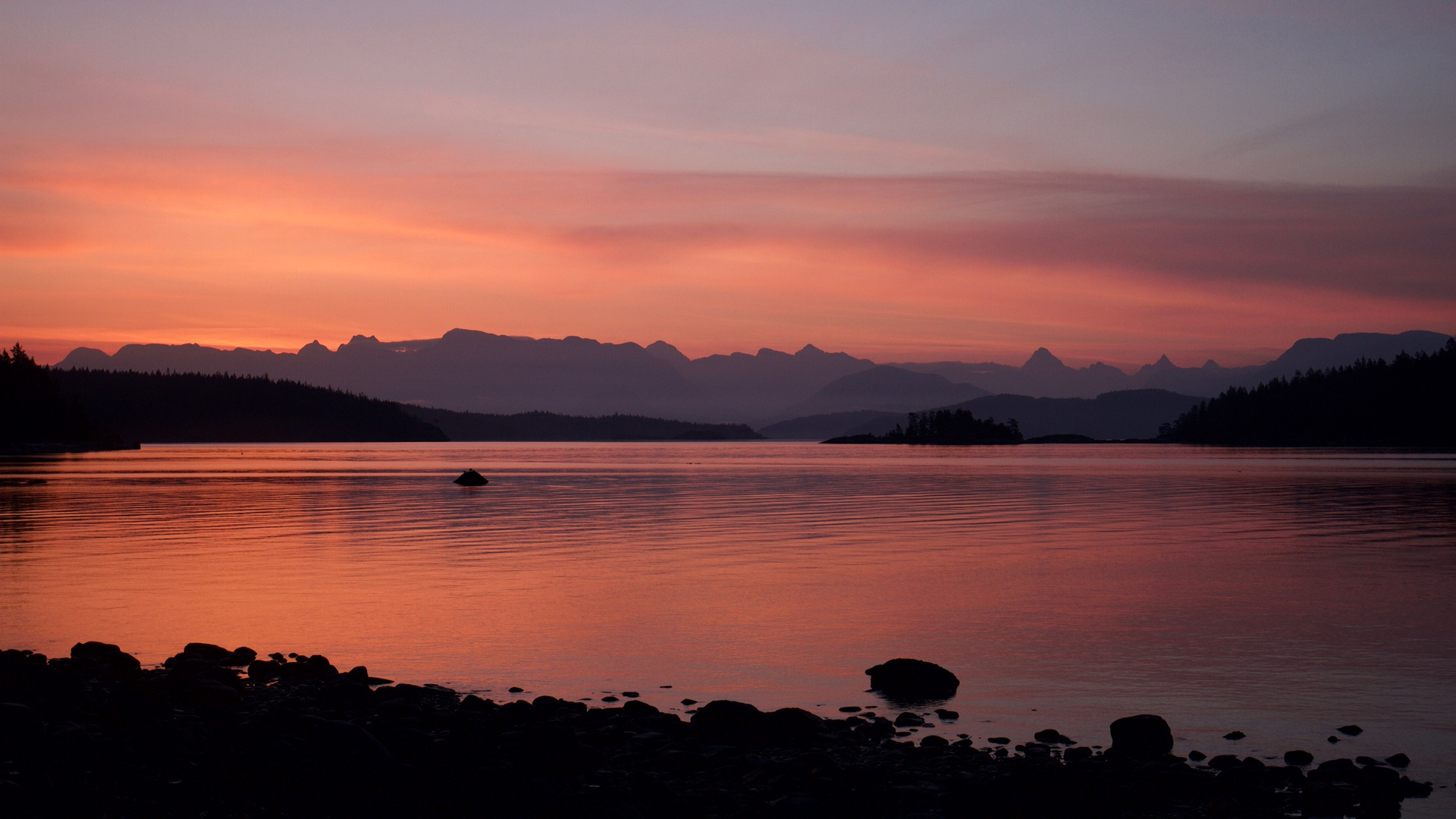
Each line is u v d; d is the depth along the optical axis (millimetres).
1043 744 12211
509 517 44719
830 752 11734
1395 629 18500
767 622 19438
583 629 18781
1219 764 11289
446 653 16812
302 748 10750
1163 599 21844
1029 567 27109
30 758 10094
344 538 34875
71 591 22922
